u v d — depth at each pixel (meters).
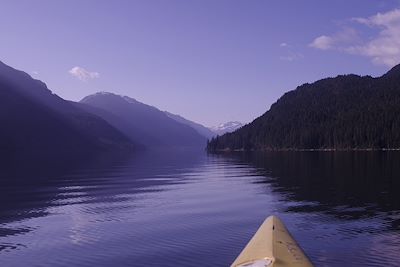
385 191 51.16
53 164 124.25
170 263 24.64
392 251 26.11
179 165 122.06
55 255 26.78
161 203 46.81
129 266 24.30
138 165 122.25
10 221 37.62
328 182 62.38
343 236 29.91
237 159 154.00
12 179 75.62
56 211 42.59
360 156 142.00
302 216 37.25
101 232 32.72
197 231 32.31
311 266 10.84
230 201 47.28
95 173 90.12
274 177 74.00
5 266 24.88
